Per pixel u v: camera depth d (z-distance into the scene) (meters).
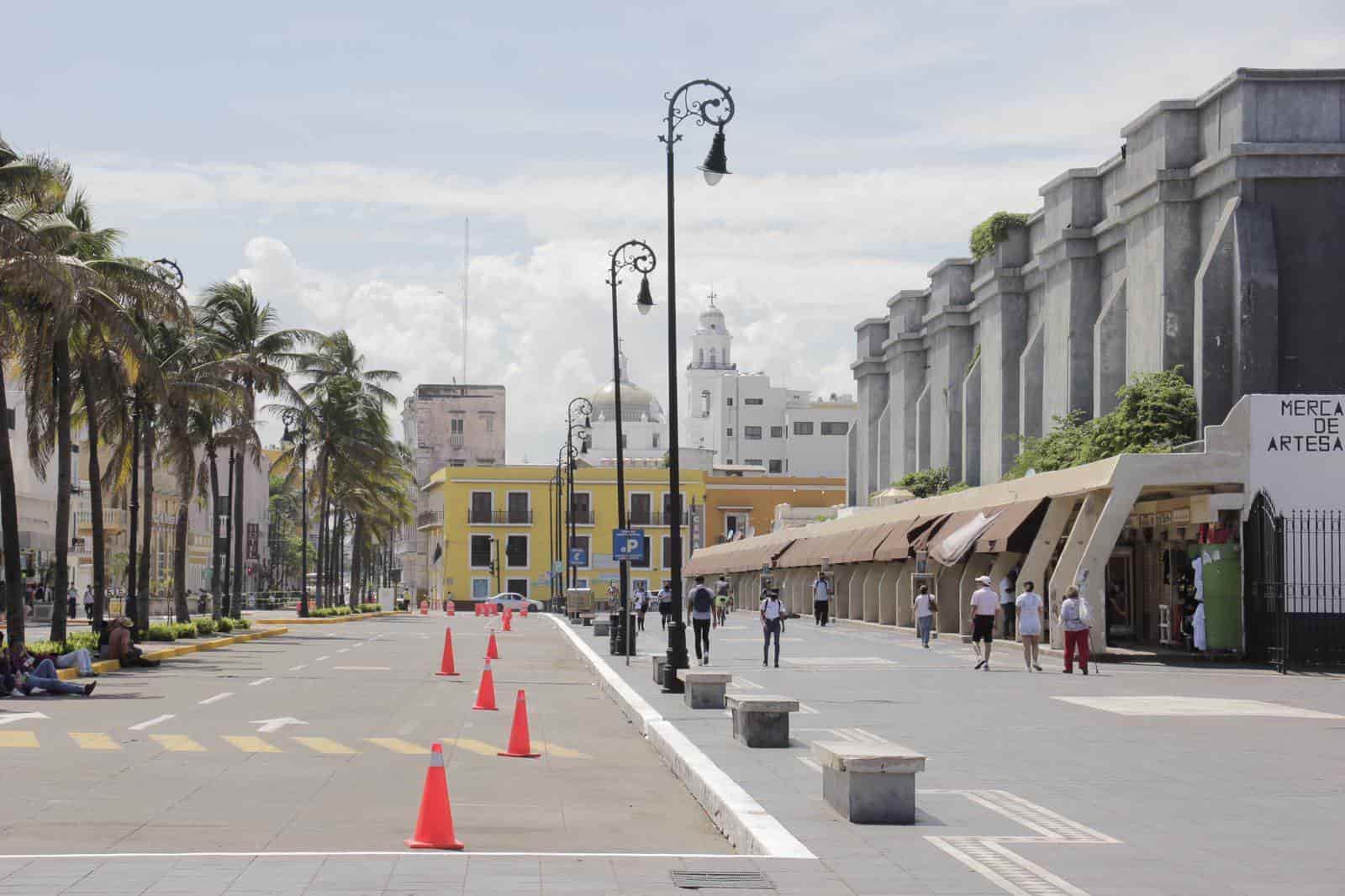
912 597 54.12
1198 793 13.21
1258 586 34.59
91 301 32.50
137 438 41.16
